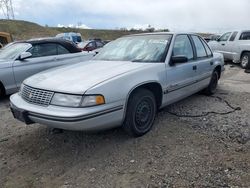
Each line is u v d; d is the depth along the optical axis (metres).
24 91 4.16
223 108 5.68
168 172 3.40
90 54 8.73
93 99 3.60
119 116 3.89
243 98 6.54
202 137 4.30
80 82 3.80
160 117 5.15
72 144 4.23
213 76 6.63
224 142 4.14
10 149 4.18
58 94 3.70
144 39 5.29
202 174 3.34
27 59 7.37
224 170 3.41
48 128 4.86
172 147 4.01
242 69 12.08
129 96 4.04
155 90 4.63
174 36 5.17
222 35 14.39
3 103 6.77
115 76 3.94
